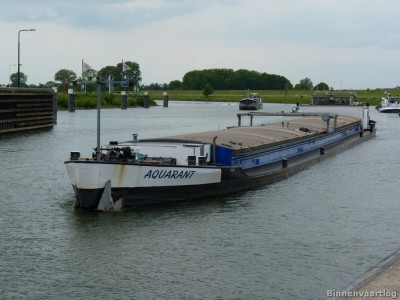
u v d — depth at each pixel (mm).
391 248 21594
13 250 21297
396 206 28359
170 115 121500
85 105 148000
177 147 29234
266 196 30078
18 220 25359
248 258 20344
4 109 67812
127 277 18609
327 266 19594
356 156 47219
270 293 17375
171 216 25516
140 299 16969
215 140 30922
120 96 168625
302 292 17438
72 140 60719
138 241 22219
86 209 26250
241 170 30281
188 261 20047
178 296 17156
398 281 15648
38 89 76562
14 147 53312
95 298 17047
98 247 21547
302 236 23031
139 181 26078
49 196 30359
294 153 40000
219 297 17094
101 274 18859
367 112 67250
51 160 44031
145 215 25562
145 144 29625
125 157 27141
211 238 22625
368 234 23391
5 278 18531
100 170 25500
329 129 50219
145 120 101312
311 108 68625
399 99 145250
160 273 18922
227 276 18672
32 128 75438
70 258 20375
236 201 28609
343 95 70500
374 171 39188
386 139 63125
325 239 22641
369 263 19938
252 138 36688
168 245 21734
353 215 26500
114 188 25766
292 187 32719
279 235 23141
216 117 113188
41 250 21266
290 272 19031
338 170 39438
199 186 28062
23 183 33906
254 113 47125
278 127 45688
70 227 24016
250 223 24828
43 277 18625
